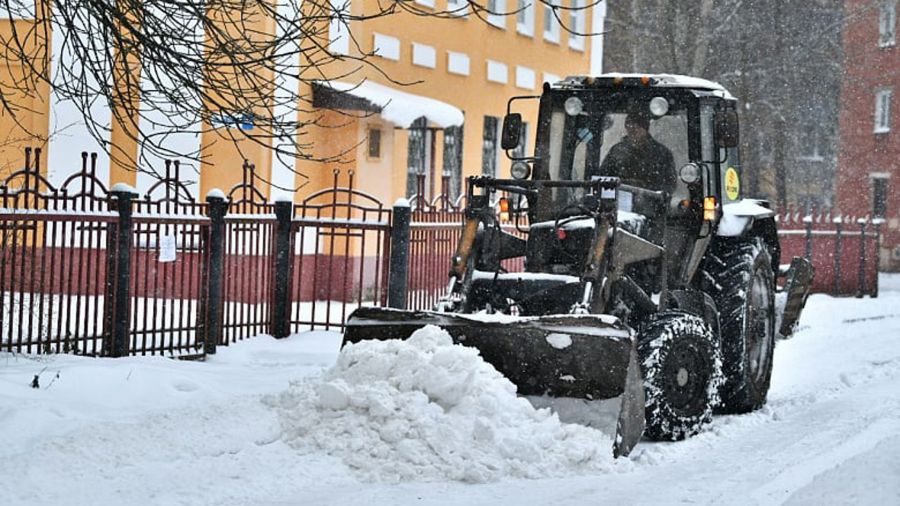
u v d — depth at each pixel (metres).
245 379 10.81
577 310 8.76
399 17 22.59
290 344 13.27
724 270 10.80
